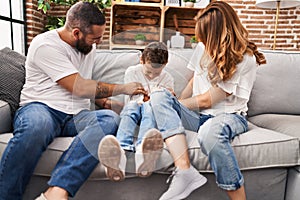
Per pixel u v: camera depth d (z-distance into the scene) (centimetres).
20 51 355
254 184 138
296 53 210
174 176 120
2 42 311
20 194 120
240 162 133
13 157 115
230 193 128
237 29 143
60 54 135
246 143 135
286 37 430
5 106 142
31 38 367
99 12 133
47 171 124
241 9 425
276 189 142
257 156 134
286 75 200
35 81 143
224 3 148
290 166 139
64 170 117
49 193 115
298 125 159
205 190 136
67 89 135
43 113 128
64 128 138
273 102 198
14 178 116
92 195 131
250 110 200
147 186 132
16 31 343
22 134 117
